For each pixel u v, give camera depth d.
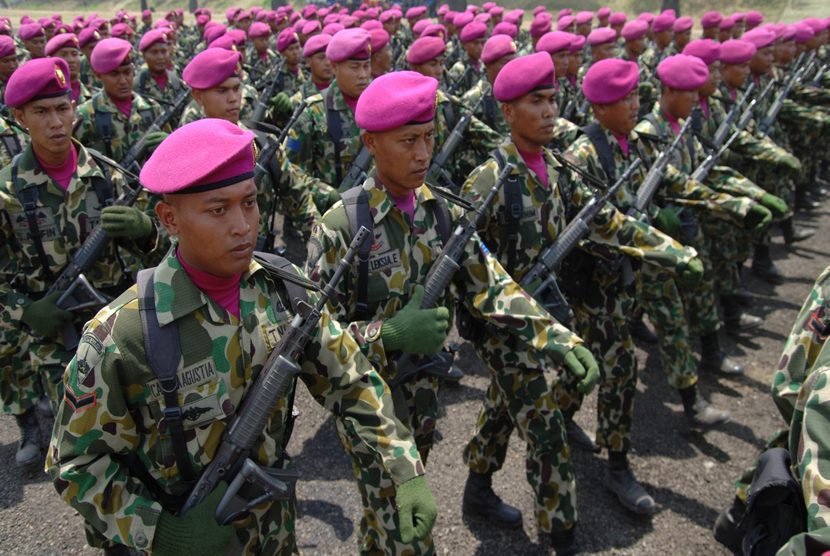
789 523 1.84
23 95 3.00
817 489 1.33
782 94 6.78
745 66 5.83
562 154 3.62
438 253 2.60
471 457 3.38
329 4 23.56
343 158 4.76
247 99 6.75
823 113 6.93
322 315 1.97
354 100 4.71
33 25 7.64
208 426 1.79
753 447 4.07
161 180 1.61
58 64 3.06
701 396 4.29
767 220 3.80
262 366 1.85
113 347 1.66
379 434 1.99
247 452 1.85
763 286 6.40
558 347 2.65
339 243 2.45
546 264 3.16
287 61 8.66
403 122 2.31
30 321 3.11
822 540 1.22
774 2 24.05
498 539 3.34
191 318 1.74
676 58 4.12
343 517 3.48
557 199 3.19
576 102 7.38
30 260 3.26
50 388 3.22
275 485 1.86
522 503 3.58
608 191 3.26
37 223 3.21
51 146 3.11
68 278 3.25
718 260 5.30
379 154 2.42
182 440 1.75
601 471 3.87
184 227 1.66
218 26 10.00
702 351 4.92
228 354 1.78
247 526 1.96
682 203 3.99
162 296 1.71
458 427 4.25
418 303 2.46
